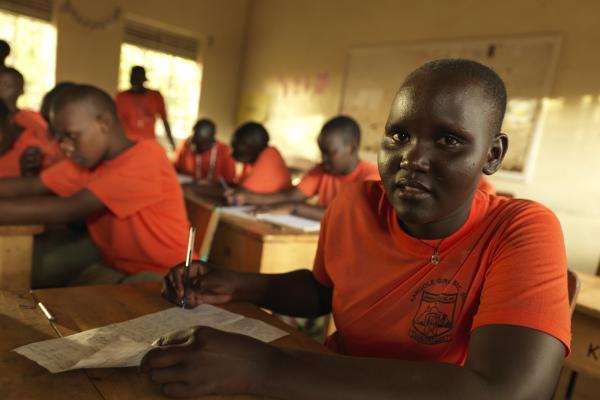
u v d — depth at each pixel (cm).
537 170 327
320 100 503
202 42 569
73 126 132
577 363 134
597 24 302
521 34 339
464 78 58
